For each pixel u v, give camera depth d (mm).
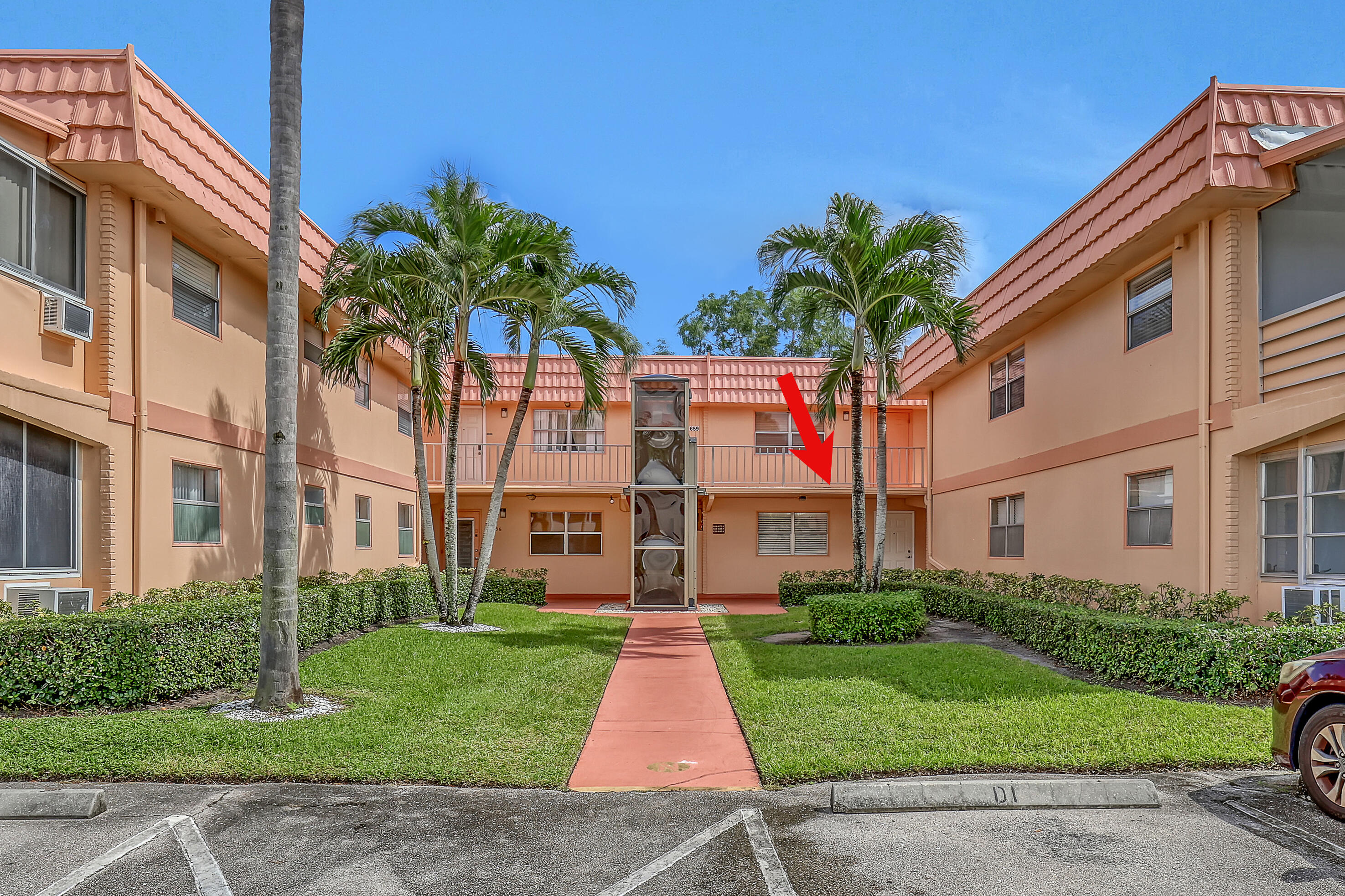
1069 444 13391
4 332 8375
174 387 10617
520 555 22797
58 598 8547
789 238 12742
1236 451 9461
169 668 7855
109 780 5711
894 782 5344
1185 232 10375
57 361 9016
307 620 10672
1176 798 5305
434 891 4109
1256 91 9188
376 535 17812
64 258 9203
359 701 7996
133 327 9852
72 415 8898
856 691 8328
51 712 7246
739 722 7566
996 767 5875
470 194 12148
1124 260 11406
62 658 7273
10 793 5078
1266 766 5906
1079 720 6969
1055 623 10164
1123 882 4137
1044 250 13297
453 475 13266
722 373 23156
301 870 4332
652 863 4438
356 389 16719
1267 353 9484
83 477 9320
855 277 12703
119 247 9672
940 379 19156
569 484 21875
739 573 23125
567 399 22672
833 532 23297
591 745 6848
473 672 9484
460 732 6945
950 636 12438
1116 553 11984
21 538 8586
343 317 14719
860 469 13258
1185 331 10375
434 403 15758
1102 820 4961
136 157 8992
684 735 7180
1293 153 8695
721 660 10734
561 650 11281
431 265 11500
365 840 4746
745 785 5785
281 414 7707
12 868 4336
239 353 12266
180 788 5605
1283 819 4938
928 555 20578
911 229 12633
